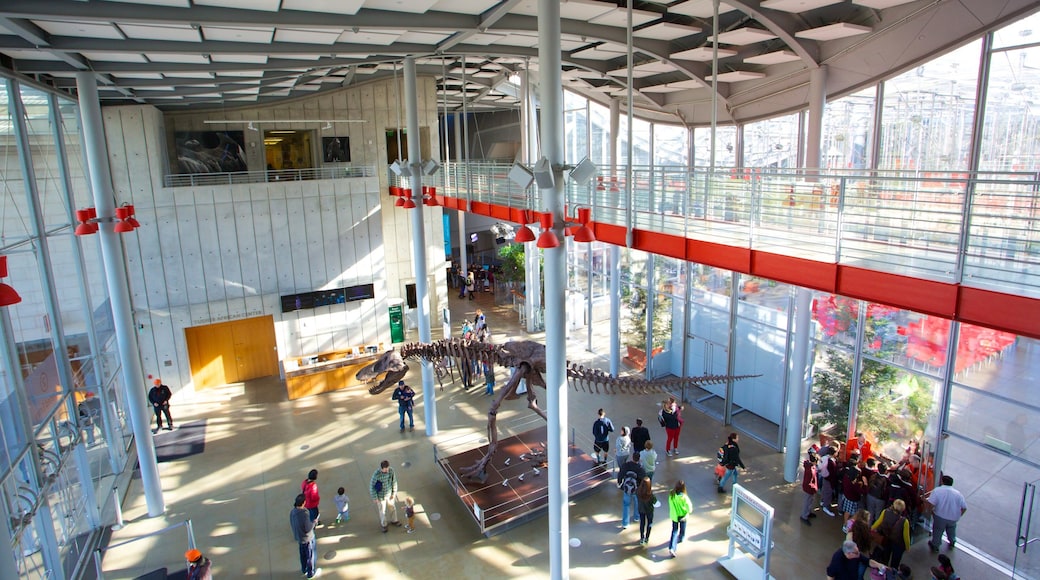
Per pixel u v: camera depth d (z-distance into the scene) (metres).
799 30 9.64
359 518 11.05
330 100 19.09
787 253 8.51
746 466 12.42
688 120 14.80
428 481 12.17
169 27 8.13
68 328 11.18
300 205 17.84
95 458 11.49
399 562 9.84
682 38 11.59
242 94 15.73
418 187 13.22
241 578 9.59
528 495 11.02
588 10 9.80
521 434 13.41
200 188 16.53
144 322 16.31
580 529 10.50
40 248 9.84
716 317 14.69
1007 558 9.11
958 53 8.79
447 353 11.49
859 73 9.80
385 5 8.98
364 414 15.49
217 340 17.56
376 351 17.91
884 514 8.82
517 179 7.90
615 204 12.56
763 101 12.34
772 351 13.34
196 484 12.41
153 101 15.41
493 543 10.24
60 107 11.53
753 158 13.17
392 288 20.83
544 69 7.48
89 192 12.73
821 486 10.59
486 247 32.25
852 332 11.16
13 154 9.34
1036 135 8.08
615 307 16.45
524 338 20.69
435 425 14.15
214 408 16.17
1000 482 9.17
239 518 11.23
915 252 8.76
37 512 8.45
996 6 8.05
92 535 10.45
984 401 9.26
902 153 9.82
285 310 17.91
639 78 14.62
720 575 9.29
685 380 10.13
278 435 14.48
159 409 14.73
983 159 8.77
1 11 6.60
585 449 13.03
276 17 8.40
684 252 8.91
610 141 16.86
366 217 18.77
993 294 5.58
